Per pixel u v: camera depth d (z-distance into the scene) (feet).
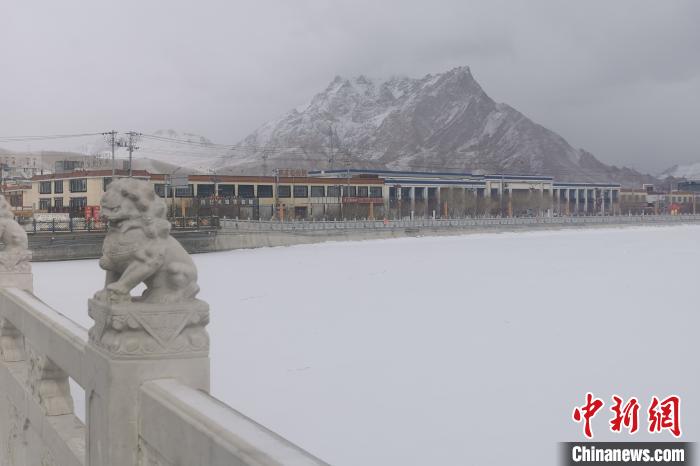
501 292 139.13
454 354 78.18
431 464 45.75
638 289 143.13
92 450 16.70
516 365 72.84
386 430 52.16
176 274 14.94
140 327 14.78
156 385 14.39
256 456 10.45
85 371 17.74
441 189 444.96
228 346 82.23
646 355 77.92
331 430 52.19
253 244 286.05
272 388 63.21
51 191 317.63
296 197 358.84
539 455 47.73
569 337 88.79
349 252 264.11
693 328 95.14
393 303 122.31
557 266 200.95
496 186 489.67
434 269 193.26
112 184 15.26
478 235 385.50
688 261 216.33
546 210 516.73
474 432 51.88
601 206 567.18
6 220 32.86
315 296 132.98
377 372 69.36
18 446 28.19
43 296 129.59
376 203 393.91
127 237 15.01
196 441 12.23
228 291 141.38
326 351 79.30
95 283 152.35
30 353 25.81
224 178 331.36
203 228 269.03
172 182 299.38
